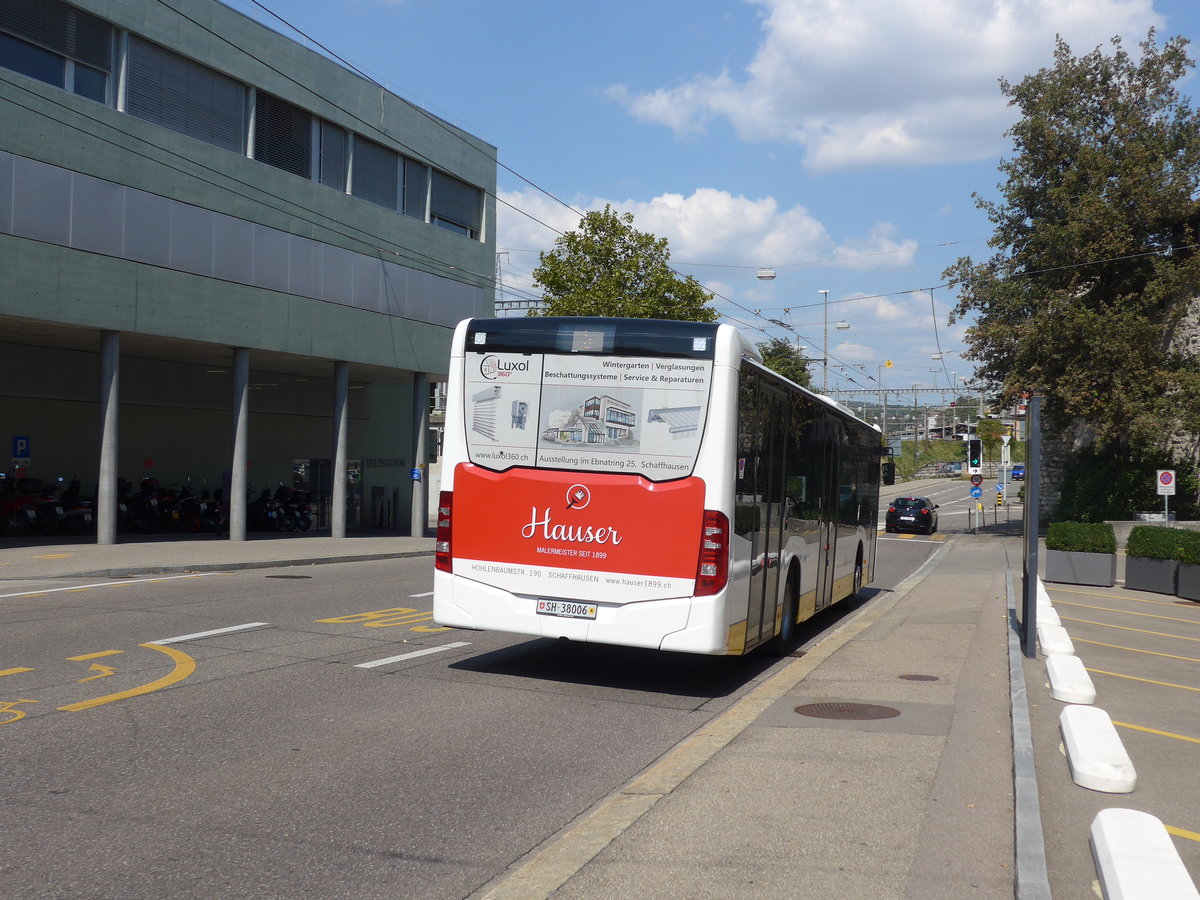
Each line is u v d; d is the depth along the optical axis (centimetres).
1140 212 3925
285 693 842
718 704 886
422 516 3288
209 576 1862
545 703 854
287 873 468
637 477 891
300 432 3466
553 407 916
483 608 925
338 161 2994
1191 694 983
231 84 2630
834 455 1445
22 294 2094
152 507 2719
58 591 1524
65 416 2705
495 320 942
